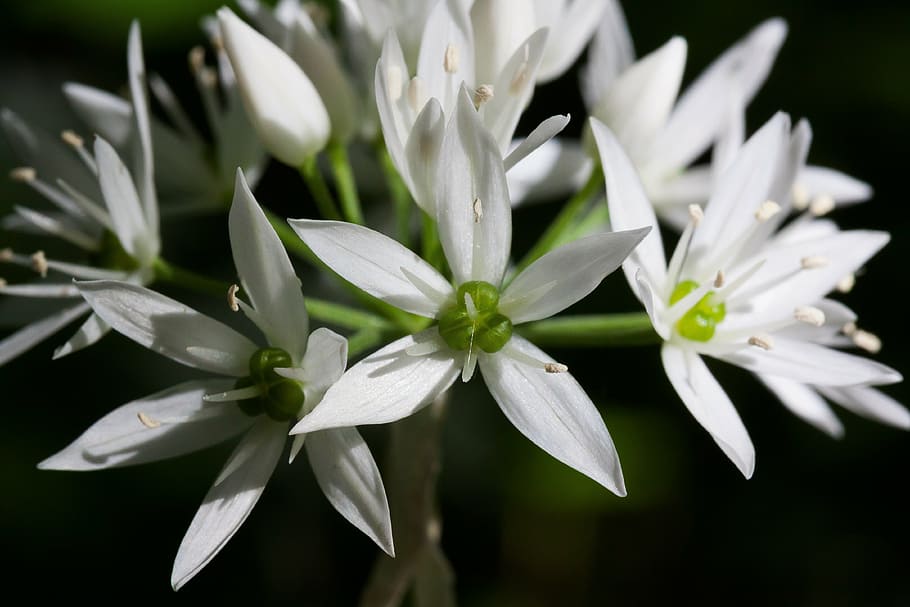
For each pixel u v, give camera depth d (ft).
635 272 0.46
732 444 0.45
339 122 0.50
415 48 0.50
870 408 0.50
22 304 0.52
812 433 0.63
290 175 0.61
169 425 0.46
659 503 0.64
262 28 0.52
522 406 0.45
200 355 0.46
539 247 0.50
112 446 0.46
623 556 0.65
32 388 0.59
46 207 0.60
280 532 0.62
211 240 0.60
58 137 0.62
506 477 0.62
